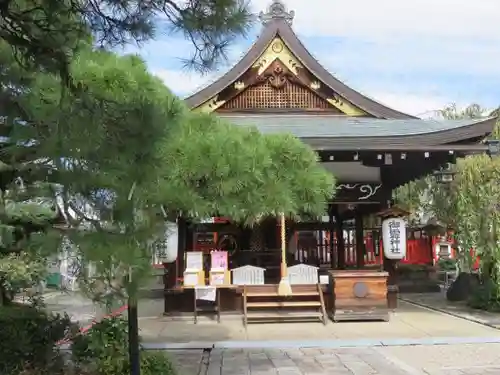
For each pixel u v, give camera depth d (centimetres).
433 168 1297
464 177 1281
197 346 894
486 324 1085
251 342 924
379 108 1411
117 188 337
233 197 412
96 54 381
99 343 604
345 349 879
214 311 1241
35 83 383
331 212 1612
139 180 339
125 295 351
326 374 706
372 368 739
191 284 1215
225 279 1216
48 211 409
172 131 366
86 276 346
